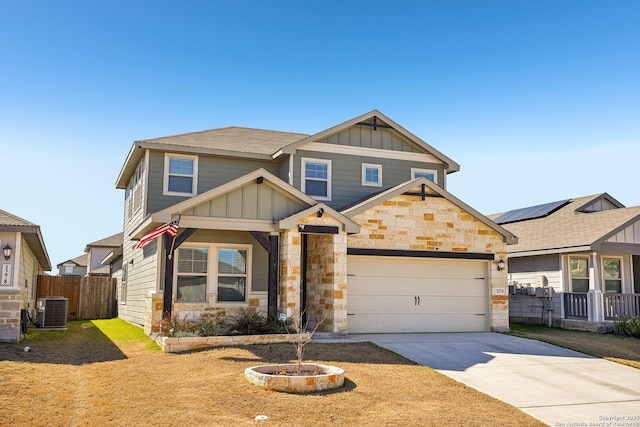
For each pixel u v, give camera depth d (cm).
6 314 1361
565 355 1308
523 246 2066
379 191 1950
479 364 1185
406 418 794
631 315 1803
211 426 729
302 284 1708
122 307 2362
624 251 1828
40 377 969
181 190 1792
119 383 945
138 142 1744
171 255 1366
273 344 1299
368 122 1977
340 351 1241
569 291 1939
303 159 1877
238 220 1423
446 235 1706
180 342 1236
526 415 852
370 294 1636
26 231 1366
